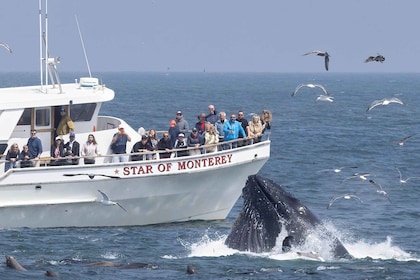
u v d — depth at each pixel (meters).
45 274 52.34
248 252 56.84
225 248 58.62
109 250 61.75
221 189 75.44
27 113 73.38
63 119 73.88
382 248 63.28
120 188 71.50
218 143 73.06
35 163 70.75
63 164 71.50
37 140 71.12
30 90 76.88
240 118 76.69
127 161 72.50
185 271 53.81
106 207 71.75
